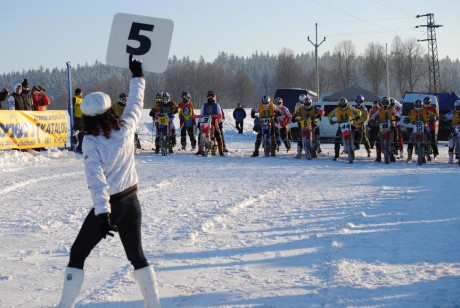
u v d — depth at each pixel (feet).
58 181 44.01
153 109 68.80
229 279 18.20
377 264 19.52
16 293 17.04
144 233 24.90
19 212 30.42
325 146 87.76
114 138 13.48
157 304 14.21
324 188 38.93
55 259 20.95
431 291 16.40
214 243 23.03
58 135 66.39
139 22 15.07
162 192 37.17
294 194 36.22
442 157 67.67
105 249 22.20
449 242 22.50
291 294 16.53
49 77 615.98
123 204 13.67
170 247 22.36
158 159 62.23
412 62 342.23
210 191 37.58
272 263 20.02
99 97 13.43
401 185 40.29
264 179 44.24
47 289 17.44
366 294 16.29
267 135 66.03
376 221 27.12
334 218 27.89
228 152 71.41
